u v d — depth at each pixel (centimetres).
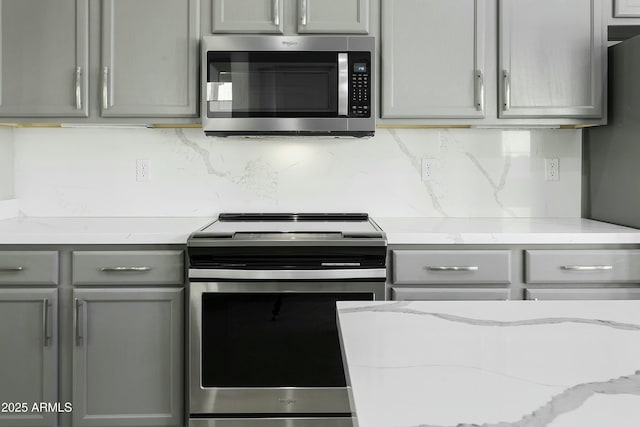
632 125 213
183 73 220
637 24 222
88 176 253
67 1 218
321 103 218
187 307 198
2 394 197
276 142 255
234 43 215
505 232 201
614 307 99
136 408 198
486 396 58
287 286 192
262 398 194
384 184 257
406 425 51
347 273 190
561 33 222
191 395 194
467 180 257
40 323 196
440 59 222
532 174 258
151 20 219
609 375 64
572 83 223
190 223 229
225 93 216
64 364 198
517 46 222
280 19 220
